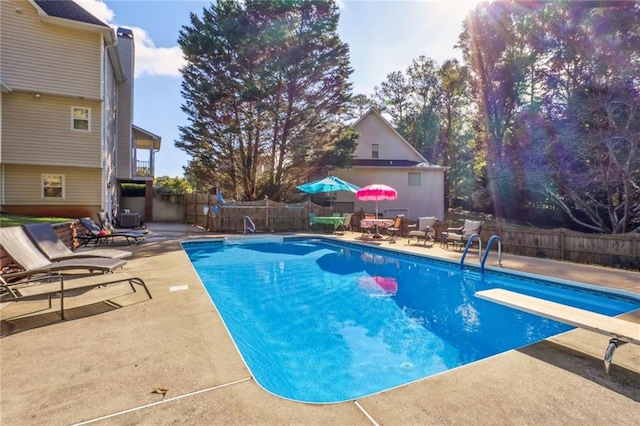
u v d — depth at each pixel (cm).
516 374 252
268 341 400
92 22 1280
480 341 402
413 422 191
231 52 1802
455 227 1158
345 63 1947
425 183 2156
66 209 1309
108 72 1473
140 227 1541
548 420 195
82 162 1302
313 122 1914
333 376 321
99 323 344
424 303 549
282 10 1792
